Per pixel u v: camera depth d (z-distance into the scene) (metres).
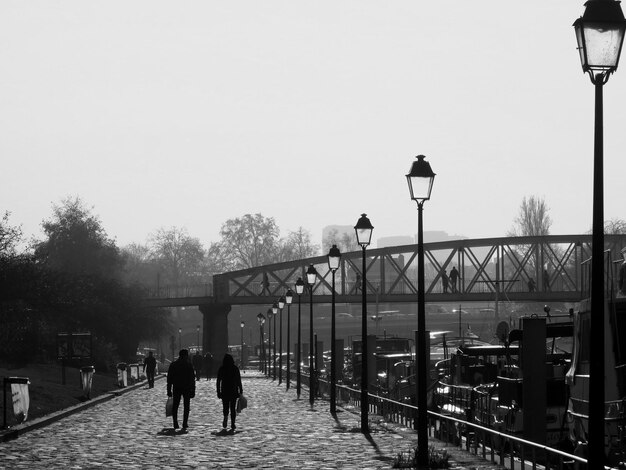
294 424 31.20
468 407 30.84
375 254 119.75
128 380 63.44
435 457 19.59
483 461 20.02
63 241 107.50
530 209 139.00
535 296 110.38
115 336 84.38
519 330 27.17
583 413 21.03
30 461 21.12
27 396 29.47
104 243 110.31
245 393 53.44
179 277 193.12
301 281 56.56
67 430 29.22
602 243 12.19
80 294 71.88
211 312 121.38
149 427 30.27
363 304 29.02
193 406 41.59
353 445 24.20
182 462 20.80
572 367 22.25
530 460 21.00
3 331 58.91
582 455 21.16
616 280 23.31
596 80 12.36
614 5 12.37
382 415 33.78
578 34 12.44
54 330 67.06
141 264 187.88
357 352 61.78
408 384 40.59
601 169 12.28
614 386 20.16
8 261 60.09
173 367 29.98
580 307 21.77
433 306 189.62
